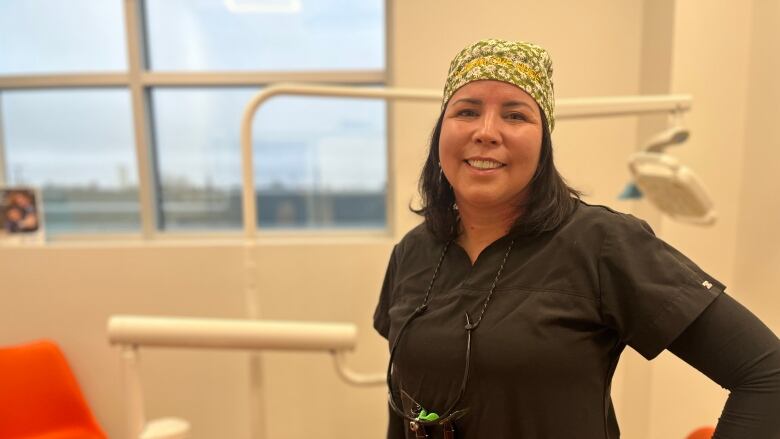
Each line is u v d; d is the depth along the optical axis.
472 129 0.76
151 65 2.30
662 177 1.25
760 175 1.71
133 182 2.38
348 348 1.36
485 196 0.76
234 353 2.15
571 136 2.03
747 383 0.63
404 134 2.04
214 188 2.41
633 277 0.69
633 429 2.03
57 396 1.93
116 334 1.25
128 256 2.05
